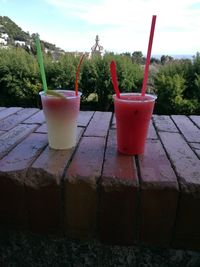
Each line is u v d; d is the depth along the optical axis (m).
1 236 0.76
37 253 0.76
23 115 1.23
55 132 0.79
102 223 0.68
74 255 0.74
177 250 0.70
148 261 0.72
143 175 0.66
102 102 3.56
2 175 0.67
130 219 0.66
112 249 0.72
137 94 0.81
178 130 1.05
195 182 0.63
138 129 0.75
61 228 0.70
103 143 0.88
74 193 0.66
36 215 0.70
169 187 0.62
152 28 0.71
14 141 0.88
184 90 3.25
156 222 0.66
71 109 0.77
